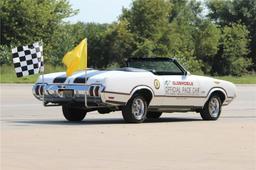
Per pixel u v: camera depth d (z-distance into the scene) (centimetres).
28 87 5022
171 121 2250
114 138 1661
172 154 1381
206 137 1697
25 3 8844
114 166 1220
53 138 1645
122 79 2048
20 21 8894
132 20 10256
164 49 10188
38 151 1409
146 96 2133
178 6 11688
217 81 2334
